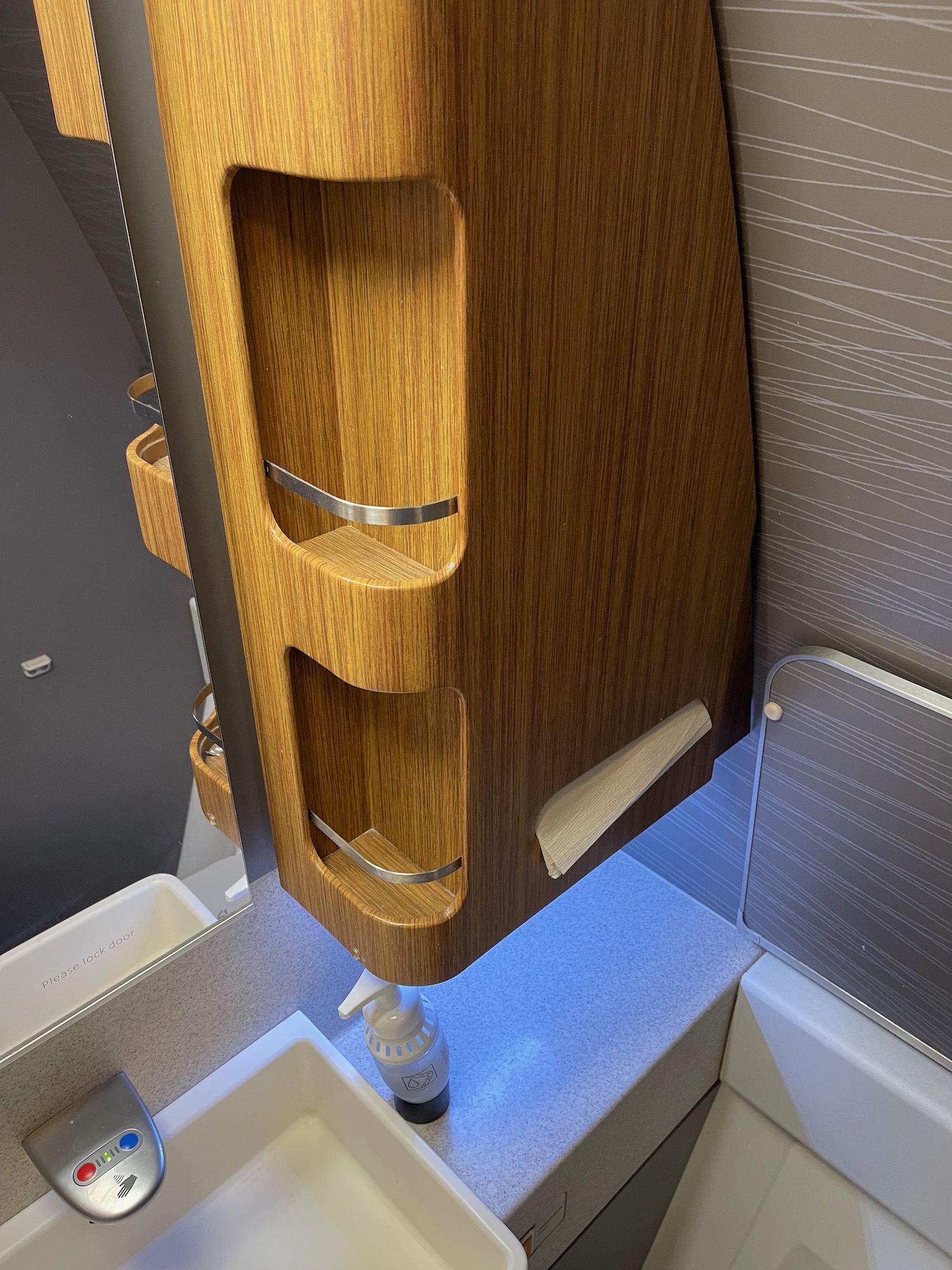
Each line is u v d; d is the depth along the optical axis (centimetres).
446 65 47
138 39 55
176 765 77
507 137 51
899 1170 103
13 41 51
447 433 62
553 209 56
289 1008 99
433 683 64
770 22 61
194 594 72
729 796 111
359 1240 91
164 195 60
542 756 77
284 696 74
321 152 50
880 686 87
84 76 54
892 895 96
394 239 58
